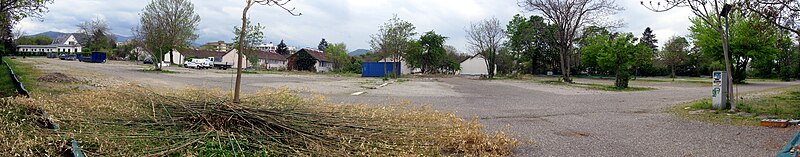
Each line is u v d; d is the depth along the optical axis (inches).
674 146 227.9
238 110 201.5
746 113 348.5
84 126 181.5
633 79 1557.6
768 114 338.3
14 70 766.5
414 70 2159.2
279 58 2810.0
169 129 183.6
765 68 1780.3
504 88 861.8
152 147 160.1
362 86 815.7
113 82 623.8
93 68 1221.7
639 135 261.7
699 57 2001.7
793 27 352.8
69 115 196.5
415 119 228.8
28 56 2733.8
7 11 537.0
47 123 194.5
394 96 563.5
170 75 1035.3
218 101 220.7
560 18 1273.4
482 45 1771.7
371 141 181.5
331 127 194.4
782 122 283.3
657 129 284.7
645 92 755.4
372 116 221.3
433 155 185.0
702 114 353.1
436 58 2048.5
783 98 485.4
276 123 190.2
